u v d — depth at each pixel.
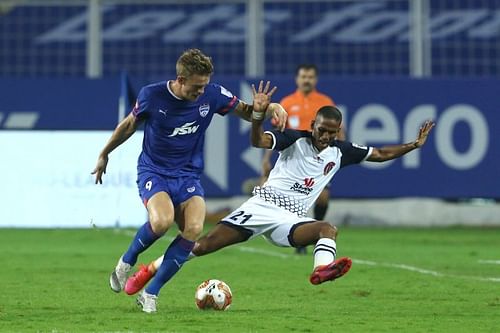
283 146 30.14
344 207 79.38
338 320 27.36
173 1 83.56
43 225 63.62
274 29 83.25
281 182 30.58
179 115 28.33
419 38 75.75
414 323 26.88
